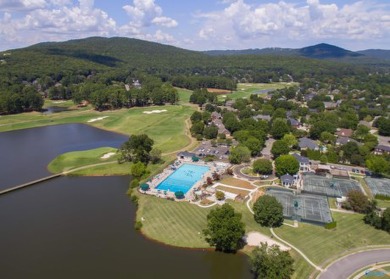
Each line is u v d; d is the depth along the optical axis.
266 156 176.25
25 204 126.94
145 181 144.00
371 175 151.50
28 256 93.38
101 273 85.75
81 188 141.88
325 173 152.12
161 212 117.12
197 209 118.81
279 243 97.56
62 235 104.44
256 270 81.75
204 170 158.75
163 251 95.94
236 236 92.00
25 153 190.62
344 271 85.00
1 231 107.12
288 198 126.56
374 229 105.25
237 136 197.50
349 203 118.12
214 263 90.44
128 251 95.69
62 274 85.50
